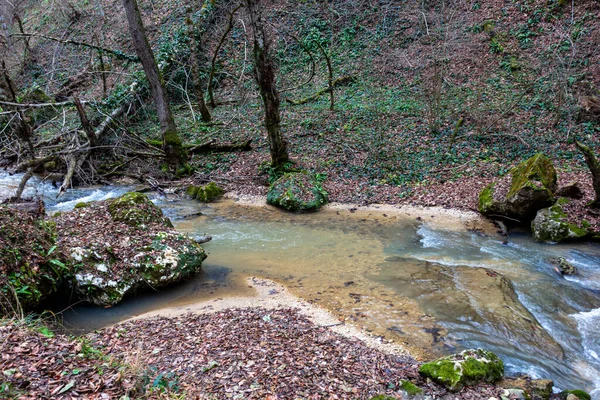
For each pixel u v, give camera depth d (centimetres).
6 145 1533
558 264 820
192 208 1224
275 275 807
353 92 1948
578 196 1025
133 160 1561
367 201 1206
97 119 1716
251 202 1257
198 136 1738
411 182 1285
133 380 393
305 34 2288
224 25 2305
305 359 494
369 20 2258
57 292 686
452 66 1853
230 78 2200
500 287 740
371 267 835
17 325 454
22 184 1245
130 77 2008
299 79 2138
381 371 497
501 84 1703
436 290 734
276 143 1364
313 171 1377
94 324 628
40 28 2711
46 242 655
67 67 2300
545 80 1611
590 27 1722
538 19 1875
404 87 1867
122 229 784
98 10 2655
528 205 991
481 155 1366
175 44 2175
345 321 639
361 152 1456
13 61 2327
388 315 657
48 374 372
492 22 1938
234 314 638
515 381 501
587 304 699
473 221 1056
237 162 1521
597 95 1487
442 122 1548
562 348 584
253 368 461
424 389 464
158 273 730
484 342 589
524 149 1366
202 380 432
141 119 1953
